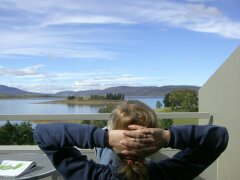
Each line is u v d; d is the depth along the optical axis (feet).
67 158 3.70
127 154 3.36
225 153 11.74
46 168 7.40
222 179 12.04
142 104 3.87
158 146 3.43
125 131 3.37
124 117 3.57
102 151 4.44
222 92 12.01
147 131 3.34
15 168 7.07
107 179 3.57
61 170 3.69
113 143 3.40
